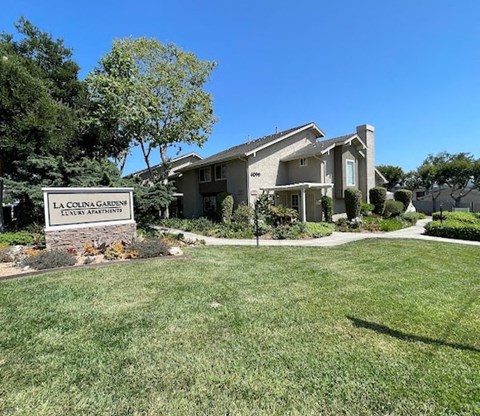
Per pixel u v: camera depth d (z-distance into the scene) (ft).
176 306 14.14
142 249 26.23
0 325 11.98
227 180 65.51
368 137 66.33
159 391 7.89
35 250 26.03
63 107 49.37
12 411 7.15
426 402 7.44
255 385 8.15
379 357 9.57
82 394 7.77
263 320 12.55
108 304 14.40
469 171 113.19
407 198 72.23
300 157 60.75
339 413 7.07
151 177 70.54
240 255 27.99
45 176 42.80
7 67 38.11
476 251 30.99
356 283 18.33
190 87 69.05
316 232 45.32
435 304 14.58
